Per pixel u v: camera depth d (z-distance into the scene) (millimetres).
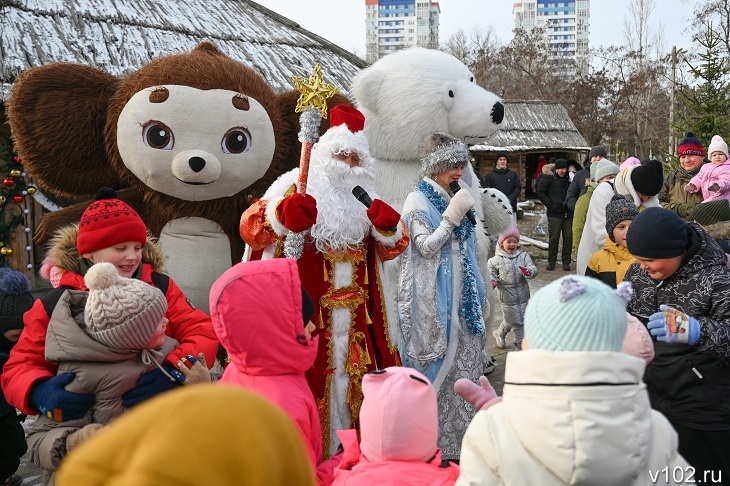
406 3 95125
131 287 2570
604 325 1628
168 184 4715
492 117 5195
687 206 6125
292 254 3215
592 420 1565
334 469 2182
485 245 4984
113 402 2574
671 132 20953
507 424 1734
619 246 3951
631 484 1619
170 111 4617
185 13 7387
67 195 5051
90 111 4840
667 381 2779
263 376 2270
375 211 3293
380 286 3529
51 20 6598
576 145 22172
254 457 833
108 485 821
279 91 6699
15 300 3348
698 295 2752
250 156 4844
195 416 840
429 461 2064
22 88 4770
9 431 3611
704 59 11984
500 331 6742
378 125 5219
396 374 2068
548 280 10430
